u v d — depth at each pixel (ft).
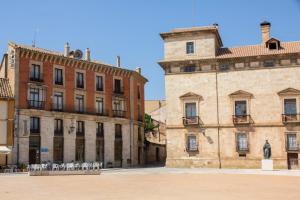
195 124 207.62
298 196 78.13
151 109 368.27
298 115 195.31
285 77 199.62
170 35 215.10
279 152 196.54
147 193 84.38
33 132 195.83
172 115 212.43
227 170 181.06
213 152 204.64
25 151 191.52
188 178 130.00
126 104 243.81
